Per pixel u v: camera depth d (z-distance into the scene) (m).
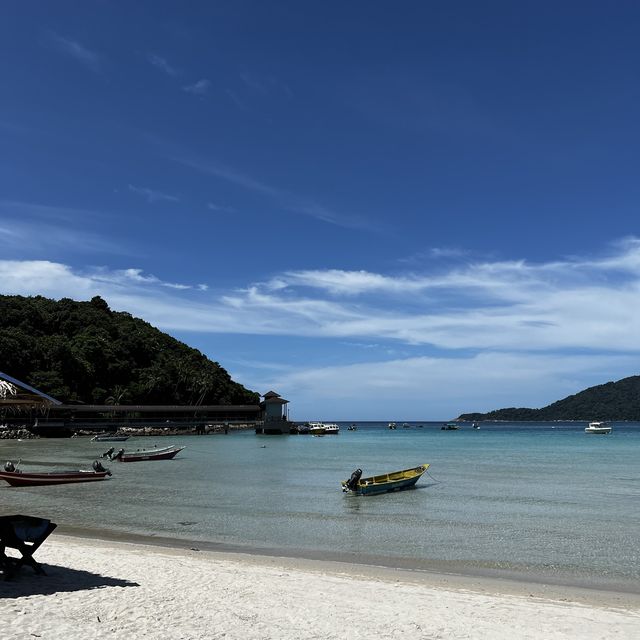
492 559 16.69
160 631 8.95
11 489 32.66
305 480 37.16
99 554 15.20
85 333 140.75
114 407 113.00
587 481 36.41
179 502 27.56
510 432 170.12
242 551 17.45
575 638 9.60
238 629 9.33
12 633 8.38
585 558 16.81
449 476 39.78
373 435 140.12
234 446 82.38
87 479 36.59
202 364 167.25
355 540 19.17
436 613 10.77
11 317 135.12
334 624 9.83
